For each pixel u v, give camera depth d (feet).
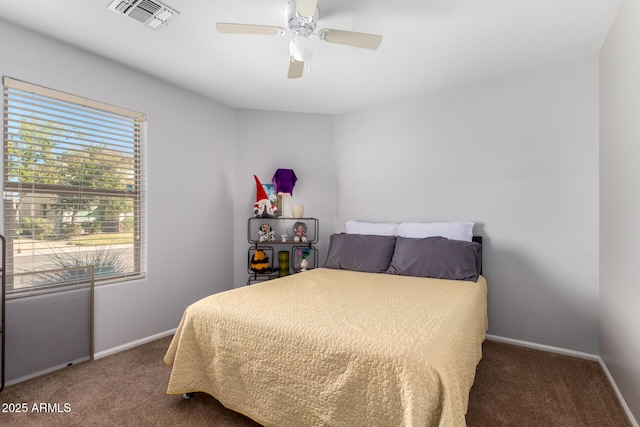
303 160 12.45
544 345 8.65
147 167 9.21
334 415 4.40
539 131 8.73
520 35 7.18
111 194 8.55
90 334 7.93
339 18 6.57
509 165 9.15
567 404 6.11
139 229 9.20
